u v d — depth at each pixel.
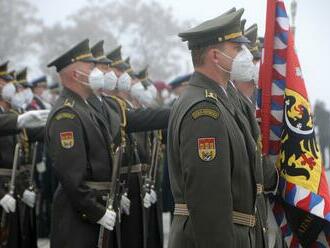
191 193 10.57
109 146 15.17
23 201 18.34
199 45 11.33
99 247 14.67
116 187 15.00
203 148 10.57
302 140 12.62
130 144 17.12
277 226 12.88
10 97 18.89
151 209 19.11
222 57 11.26
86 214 14.59
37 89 29.45
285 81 12.81
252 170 11.12
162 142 20.20
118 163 15.02
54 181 26.75
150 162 19.12
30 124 16.31
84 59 15.36
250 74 11.37
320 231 12.62
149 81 22.33
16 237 18.14
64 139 14.69
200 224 10.48
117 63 18.84
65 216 14.95
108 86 16.84
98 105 15.51
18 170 18.14
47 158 26.73
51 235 15.18
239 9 11.37
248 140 11.20
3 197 17.67
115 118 15.77
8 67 19.78
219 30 11.20
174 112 11.23
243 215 10.96
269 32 12.85
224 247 10.42
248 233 11.02
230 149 10.83
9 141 18.03
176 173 11.11
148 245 18.97
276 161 12.74
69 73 15.30
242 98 12.49
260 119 12.87
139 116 16.08
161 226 19.31
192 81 11.33
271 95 12.84
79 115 14.87
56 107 15.09
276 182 12.52
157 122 16.20
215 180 10.48
